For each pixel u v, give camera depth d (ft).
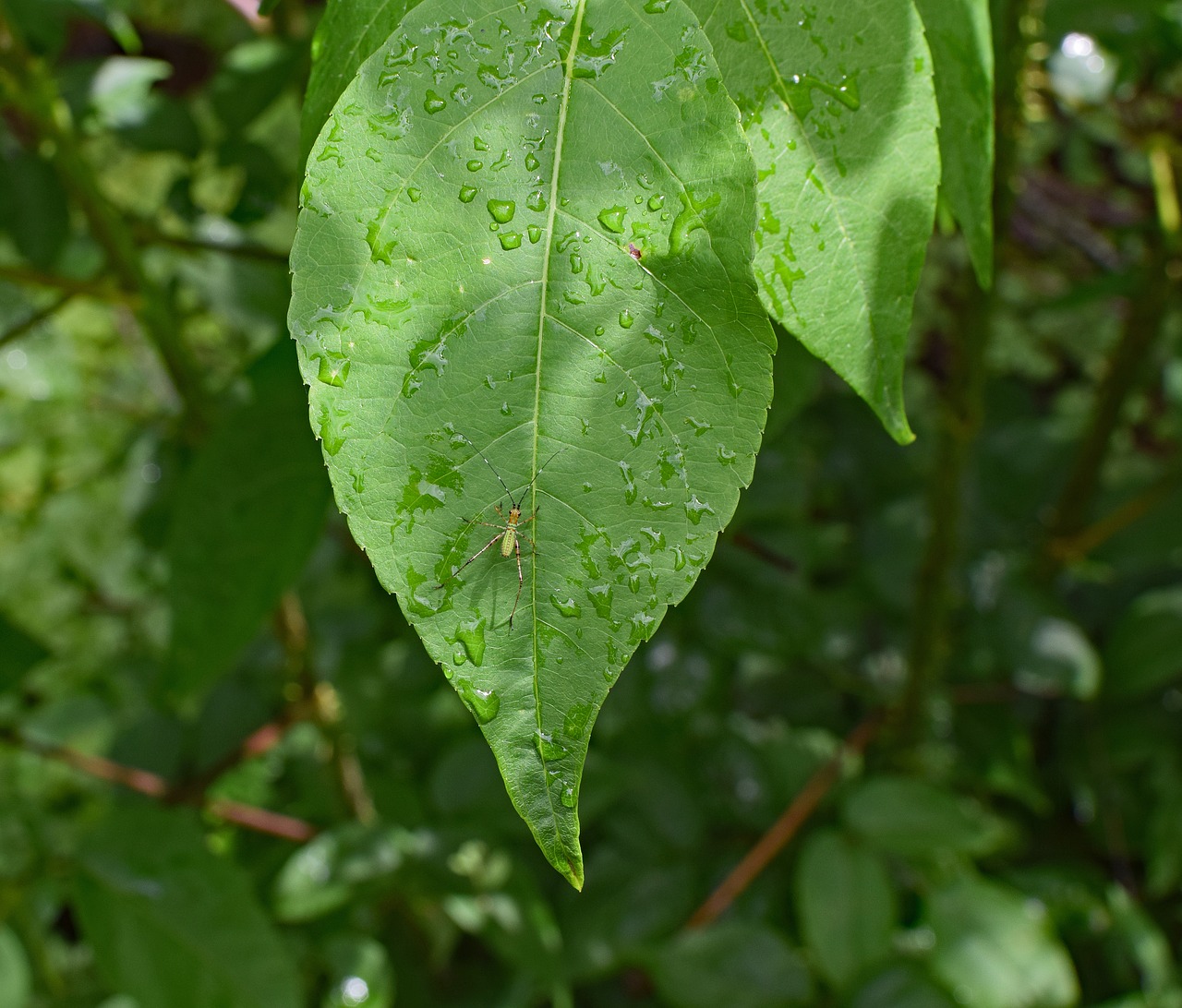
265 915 1.73
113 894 1.71
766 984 2.16
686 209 0.85
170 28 2.63
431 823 2.23
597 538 0.85
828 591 2.81
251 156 2.13
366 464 0.85
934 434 3.16
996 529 2.87
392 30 0.89
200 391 1.94
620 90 0.86
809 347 0.91
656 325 0.85
